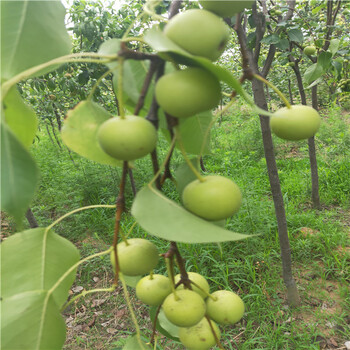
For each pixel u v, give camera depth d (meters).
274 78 9.62
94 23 5.24
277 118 0.91
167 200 0.77
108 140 0.71
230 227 4.56
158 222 0.72
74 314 3.92
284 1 4.14
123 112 0.72
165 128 0.95
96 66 5.21
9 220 5.73
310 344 3.02
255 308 3.52
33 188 0.62
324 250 4.21
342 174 6.41
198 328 1.03
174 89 0.69
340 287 3.66
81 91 5.79
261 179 6.63
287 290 3.54
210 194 0.78
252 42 2.90
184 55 0.65
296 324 3.36
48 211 6.14
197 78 0.70
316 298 3.66
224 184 0.81
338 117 10.30
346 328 3.21
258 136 9.02
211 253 4.28
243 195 5.30
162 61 0.75
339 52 3.67
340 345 3.09
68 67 5.29
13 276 0.92
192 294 0.95
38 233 1.00
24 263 0.94
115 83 0.83
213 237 0.68
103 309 3.95
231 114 13.04
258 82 2.96
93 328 3.69
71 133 0.95
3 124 0.63
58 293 0.94
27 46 0.78
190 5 2.59
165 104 0.71
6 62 0.76
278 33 3.09
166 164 0.84
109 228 5.21
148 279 1.07
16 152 0.62
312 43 4.16
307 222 4.88
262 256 4.08
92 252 4.79
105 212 5.76
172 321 0.93
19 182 0.61
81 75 5.22
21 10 0.78
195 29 0.70
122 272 0.95
